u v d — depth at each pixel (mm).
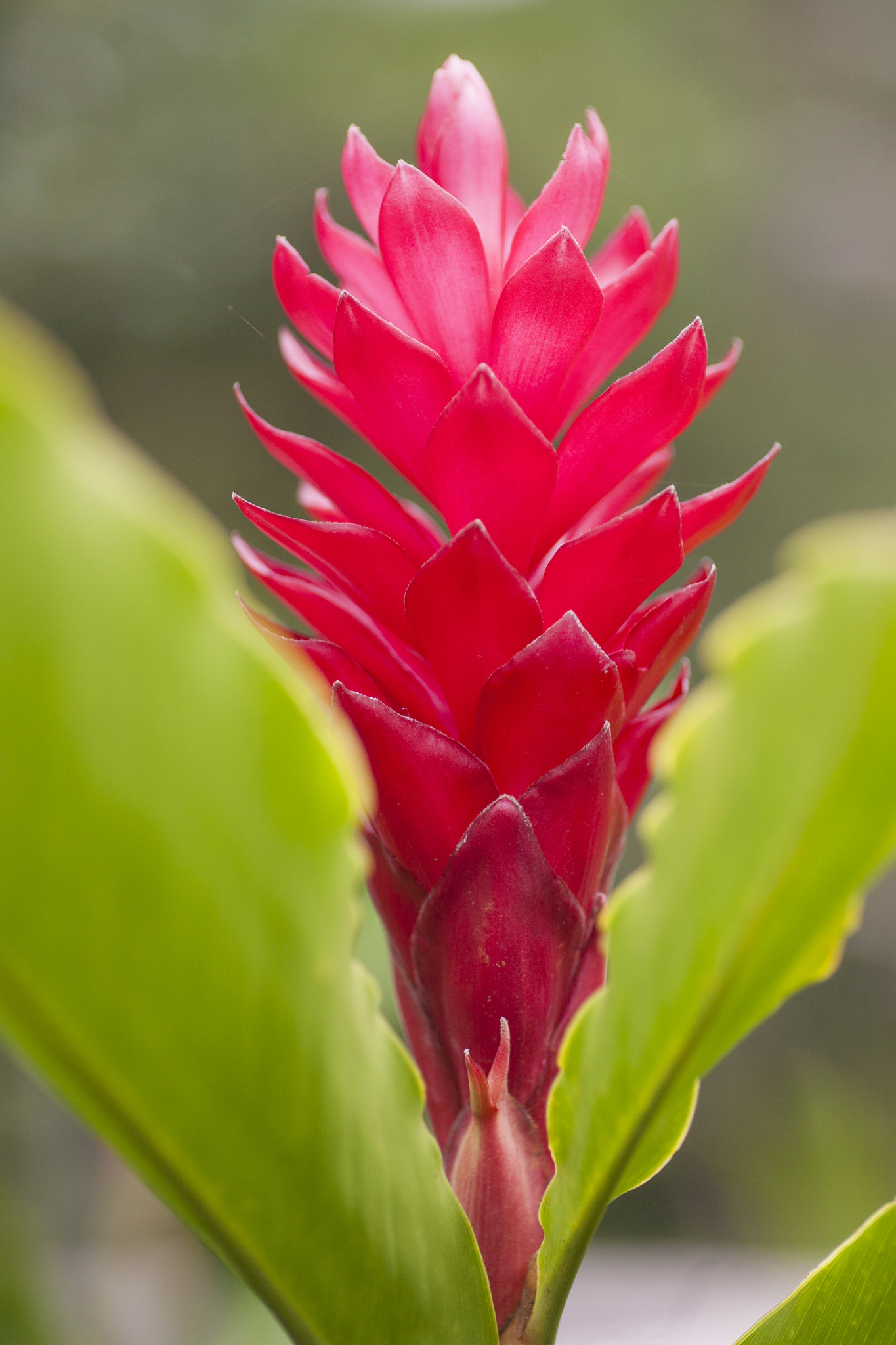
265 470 2512
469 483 532
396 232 539
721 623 474
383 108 2559
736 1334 1323
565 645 528
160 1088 490
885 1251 537
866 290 2689
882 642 468
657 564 537
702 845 487
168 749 468
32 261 2467
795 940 494
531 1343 539
